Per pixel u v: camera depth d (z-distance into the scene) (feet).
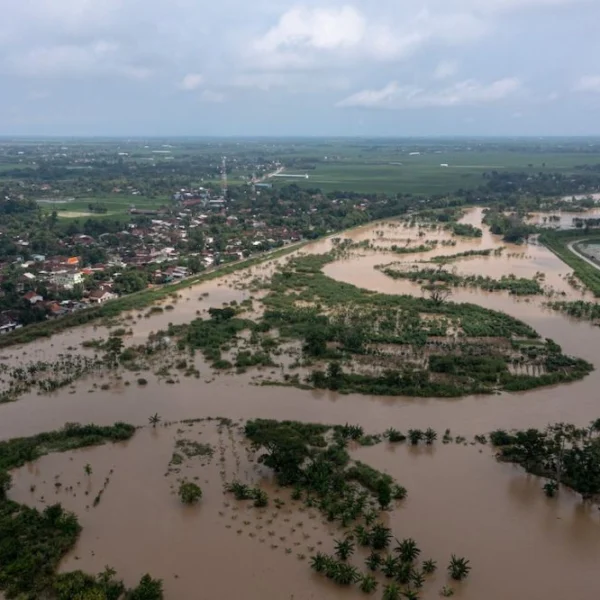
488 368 348.79
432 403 315.58
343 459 259.19
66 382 336.29
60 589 182.39
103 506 230.27
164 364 363.15
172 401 317.42
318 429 286.25
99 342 396.57
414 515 225.97
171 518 223.30
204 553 204.95
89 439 275.39
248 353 376.48
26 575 190.80
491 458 265.54
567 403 314.55
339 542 205.98
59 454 266.36
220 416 301.84
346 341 389.60
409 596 181.57
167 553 204.95
